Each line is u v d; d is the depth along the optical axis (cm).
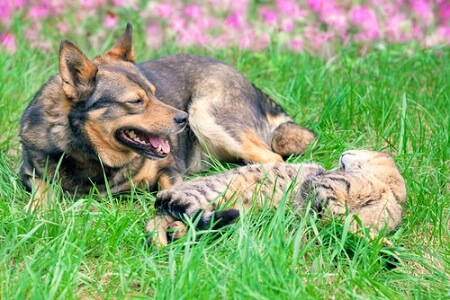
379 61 1307
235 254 703
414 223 832
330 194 770
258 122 1034
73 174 883
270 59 1349
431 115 1102
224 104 1002
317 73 1258
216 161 953
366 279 691
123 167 895
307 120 1113
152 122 855
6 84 1171
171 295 640
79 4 1451
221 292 648
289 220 772
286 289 644
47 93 880
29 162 887
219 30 1408
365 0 1459
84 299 666
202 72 1023
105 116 852
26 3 1420
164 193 787
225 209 786
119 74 864
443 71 1247
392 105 1080
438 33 1391
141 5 1470
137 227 786
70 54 836
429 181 930
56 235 757
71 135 861
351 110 1091
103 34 1431
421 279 721
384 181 806
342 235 712
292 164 865
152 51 1380
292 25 1416
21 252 720
